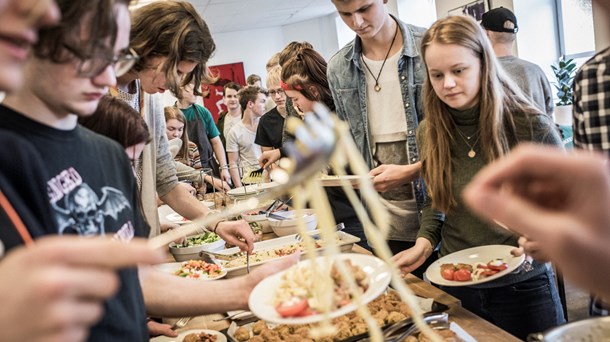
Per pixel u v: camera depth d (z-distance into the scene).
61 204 0.92
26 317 0.43
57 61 0.84
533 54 6.38
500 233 1.87
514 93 1.86
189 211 2.64
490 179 0.44
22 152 0.86
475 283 1.63
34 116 0.93
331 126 0.61
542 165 0.43
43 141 0.93
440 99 1.88
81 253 0.47
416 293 1.71
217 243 2.69
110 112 1.56
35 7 0.59
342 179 0.69
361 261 1.19
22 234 0.78
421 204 2.49
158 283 1.31
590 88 1.35
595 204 0.41
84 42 0.83
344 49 2.69
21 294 0.43
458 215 1.96
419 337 1.33
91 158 1.04
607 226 0.40
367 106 2.65
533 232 0.41
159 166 2.63
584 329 0.82
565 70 5.59
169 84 1.97
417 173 2.17
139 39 1.87
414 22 9.59
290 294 1.06
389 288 1.72
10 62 0.60
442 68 1.76
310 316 0.98
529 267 1.71
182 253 2.63
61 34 0.81
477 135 1.86
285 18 12.18
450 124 1.89
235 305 1.27
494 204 0.42
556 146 1.81
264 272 1.29
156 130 2.56
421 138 2.09
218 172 6.19
